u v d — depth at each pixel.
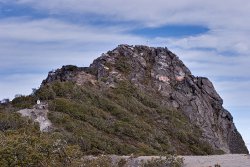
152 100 88.56
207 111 94.88
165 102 91.38
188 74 100.75
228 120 99.31
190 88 97.38
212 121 94.50
